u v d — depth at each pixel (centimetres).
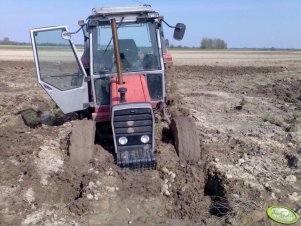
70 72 502
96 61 496
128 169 436
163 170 434
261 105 787
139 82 478
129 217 385
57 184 421
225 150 489
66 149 480
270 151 495
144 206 399
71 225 372
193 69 1514
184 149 452
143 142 449
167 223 380
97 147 479
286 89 1013
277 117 662
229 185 405
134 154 442
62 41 492
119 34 499
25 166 445
